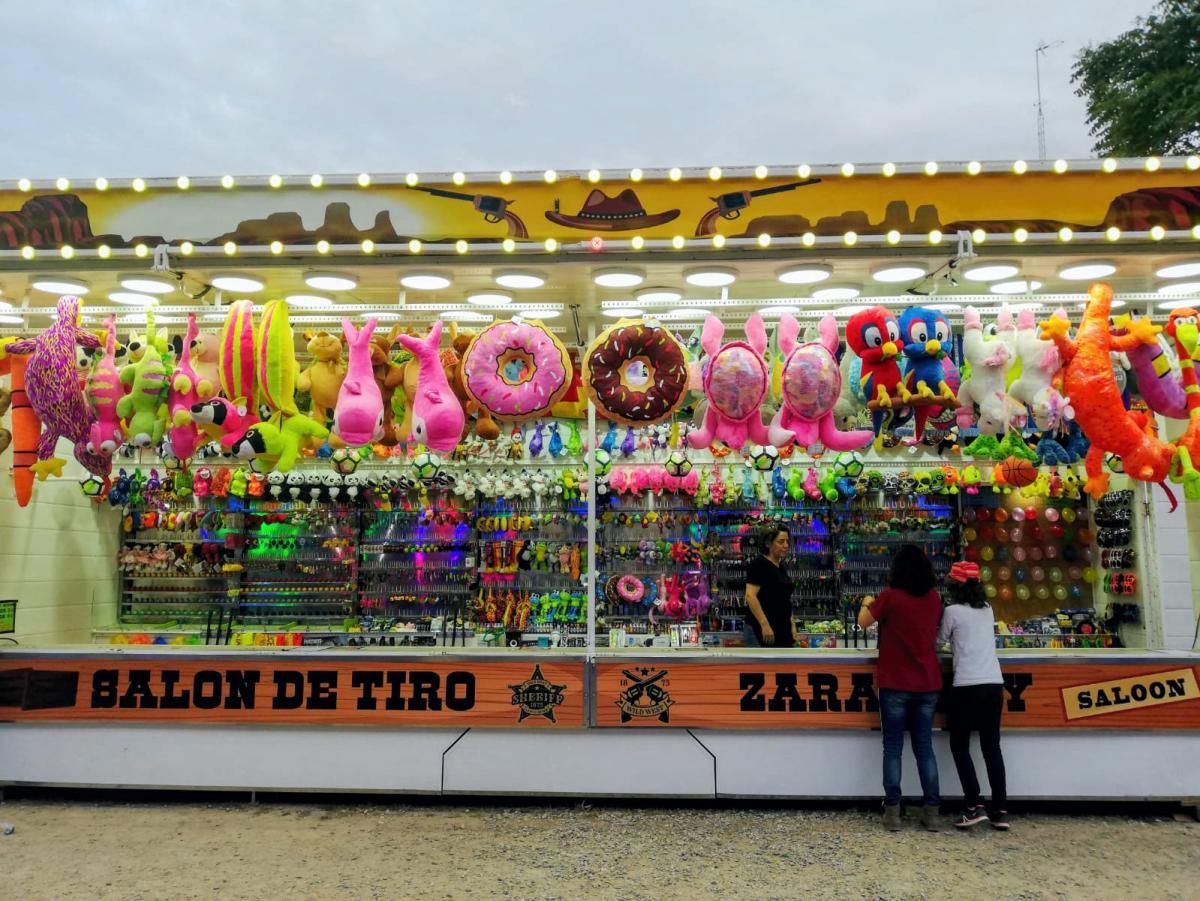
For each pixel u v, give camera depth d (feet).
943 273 15.31
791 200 14.46
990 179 14.37
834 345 14.53
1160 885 12.29
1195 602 22.99
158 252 14.82
